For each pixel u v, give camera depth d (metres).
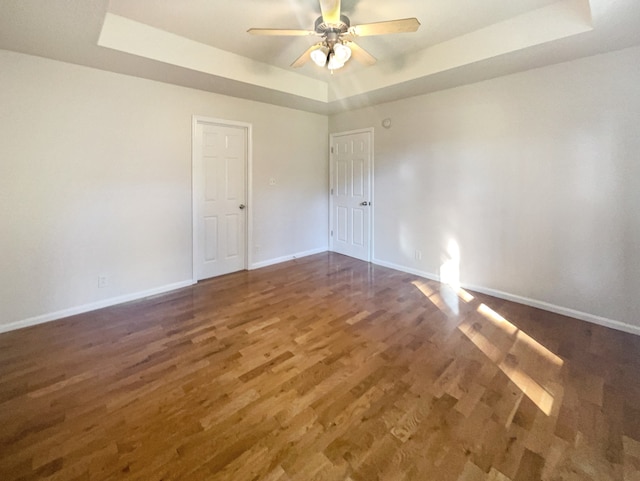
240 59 3.42
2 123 2.60
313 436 1.59
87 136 3.01
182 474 1.38
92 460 1.45
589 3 1.97
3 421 1.68
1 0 1.91
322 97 4.31
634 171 2.58
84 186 3.03
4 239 2.67
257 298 3.44
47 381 2.02
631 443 1.54
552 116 2.95
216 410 1.77
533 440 1.56
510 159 3.25
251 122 4.29
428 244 4.09
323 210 5.42
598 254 2.80
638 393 1.90
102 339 2.56
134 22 2.68
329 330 2.71
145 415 1.73
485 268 3.55
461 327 2.76
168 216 3.63
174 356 2.31
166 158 3.56
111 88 3.12
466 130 3.57
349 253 5.20
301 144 4.95
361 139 4.79
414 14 2.56
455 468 1.41
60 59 2.78
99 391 1.93
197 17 2.62
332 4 2.01
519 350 2.39
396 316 2.98
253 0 2.38
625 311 2.70
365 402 1.84
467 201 3.64
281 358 2.28
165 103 3.49
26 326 2.79
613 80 2.62
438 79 3.36
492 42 2.74
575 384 1.99
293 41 3.07
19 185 2.70
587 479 1.36
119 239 3.29
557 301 3.06
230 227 4.31
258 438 1.58
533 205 3.14
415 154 4.10
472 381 2.03
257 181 4.46
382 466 1.42
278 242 4.83
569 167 2.89
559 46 2.53
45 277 2.88
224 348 2.42
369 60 2.74
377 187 4.64
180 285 3.79
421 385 1.98
